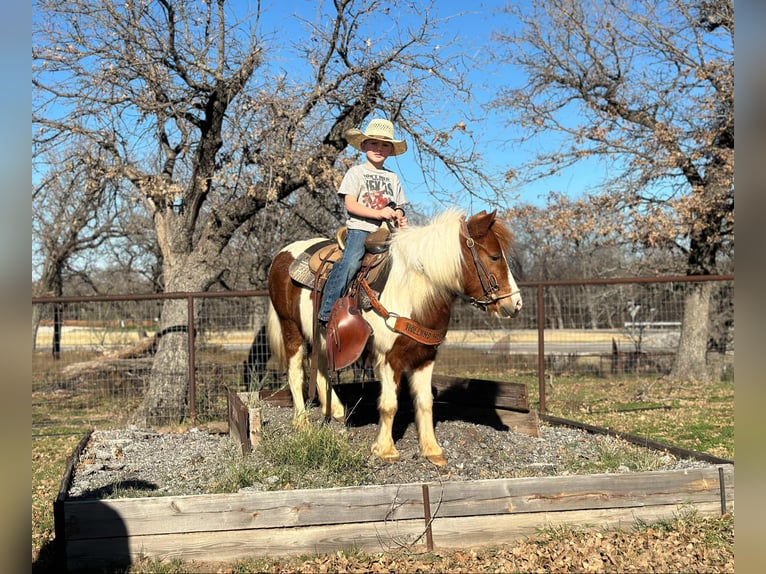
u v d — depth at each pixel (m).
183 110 9.28
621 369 14.73
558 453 5.63
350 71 9.55
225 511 3.85
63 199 11.39
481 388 6.64
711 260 14.08
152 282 20.61
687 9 13.23
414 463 5.05
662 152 13.21
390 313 4.96
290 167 9.56
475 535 4.06
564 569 3.63
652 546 3.88
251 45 9.01
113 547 3.75
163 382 9.55
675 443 7.22
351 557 3.84
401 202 5.63
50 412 10.25
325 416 6.32
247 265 13.28
